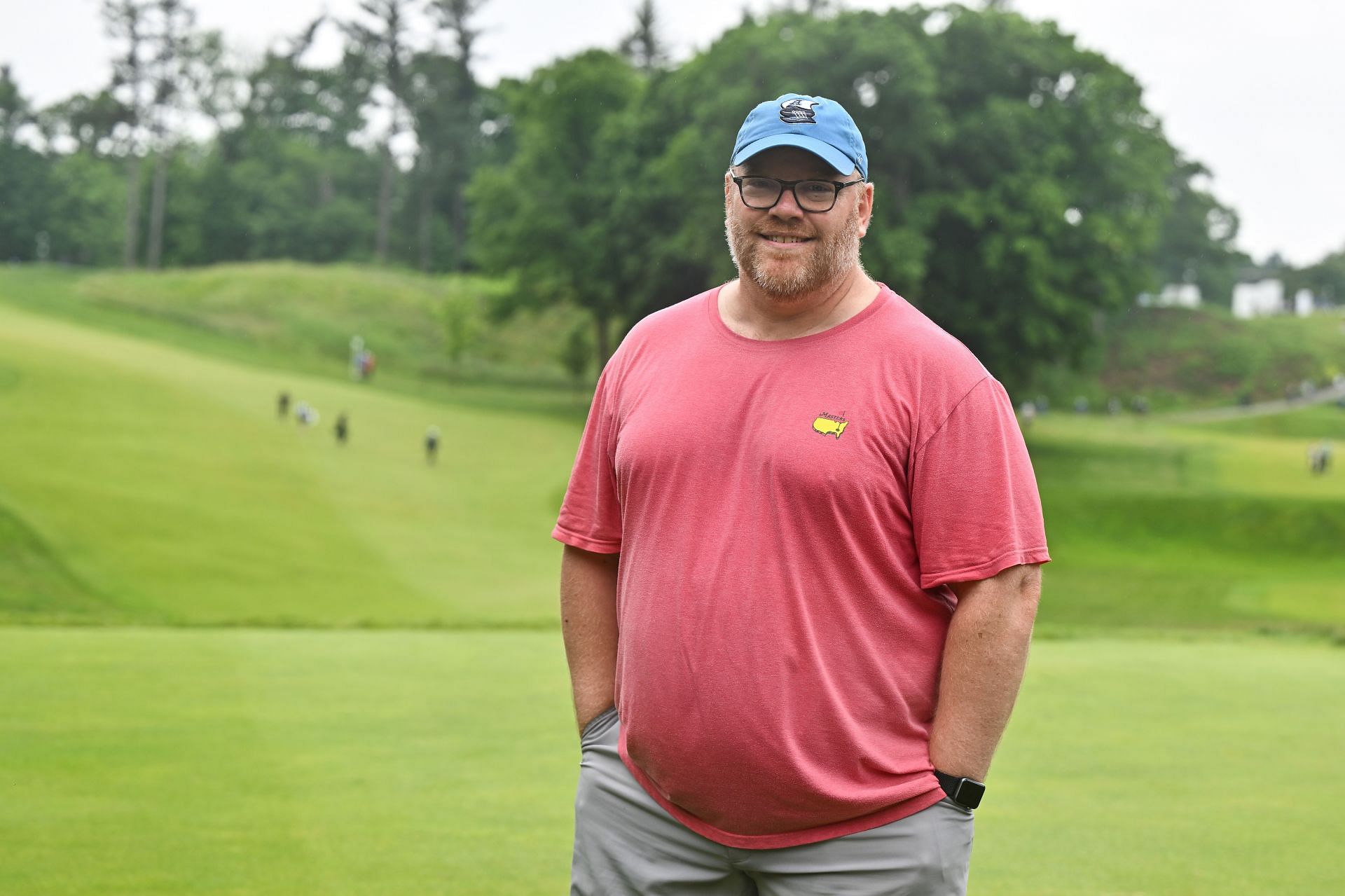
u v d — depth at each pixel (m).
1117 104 46.38
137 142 91.31
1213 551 32.56
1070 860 4.54
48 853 4.37
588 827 2.43
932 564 2.18
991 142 43.75
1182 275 109.69
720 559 2.18
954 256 44.44
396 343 67.81
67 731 6.46
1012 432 2.24
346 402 44.88
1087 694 8.49
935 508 2.16
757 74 44.97
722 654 2.17
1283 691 8.70
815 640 2.15
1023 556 2.17
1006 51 45.25
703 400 2.26
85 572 20.97
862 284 2.36
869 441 2.15
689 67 50.66
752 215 2.23
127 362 44.28
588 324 61.81
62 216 99.62
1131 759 6.40
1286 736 7.07
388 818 4.96
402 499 31.16
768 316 2.31
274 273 75.19
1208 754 6.53
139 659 8.91
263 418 38.91
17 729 6.50
